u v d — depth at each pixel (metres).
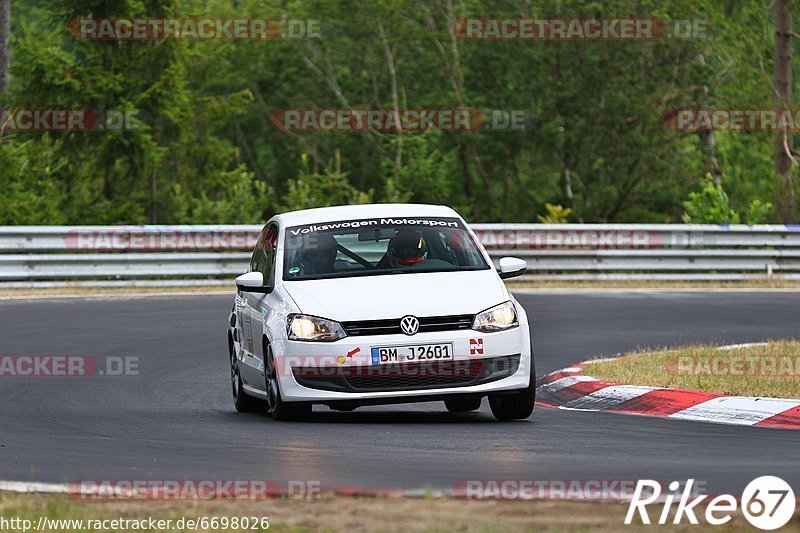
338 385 34.94
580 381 43.47
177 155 130.75
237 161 174.75
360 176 177.75
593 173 157.88
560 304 76.38
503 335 35.28
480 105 162.88
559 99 155.75
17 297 77.44
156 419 37.56
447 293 35.88
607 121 153.88
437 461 28.53
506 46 158.88
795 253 94.00
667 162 155.88
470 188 172.00
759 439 31.72
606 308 74.12
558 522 21.62
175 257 85.81
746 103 147.25
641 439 31.91
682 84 151.38
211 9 173.50
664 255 92.25
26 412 39.47
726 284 90.62
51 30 135.62
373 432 33.59
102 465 28.88
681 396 38.97
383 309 35.19
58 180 124.50
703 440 31.61
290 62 176.00
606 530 21.08
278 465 28.31
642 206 161.00
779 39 129.50
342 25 168.75
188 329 63.56
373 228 39.19
